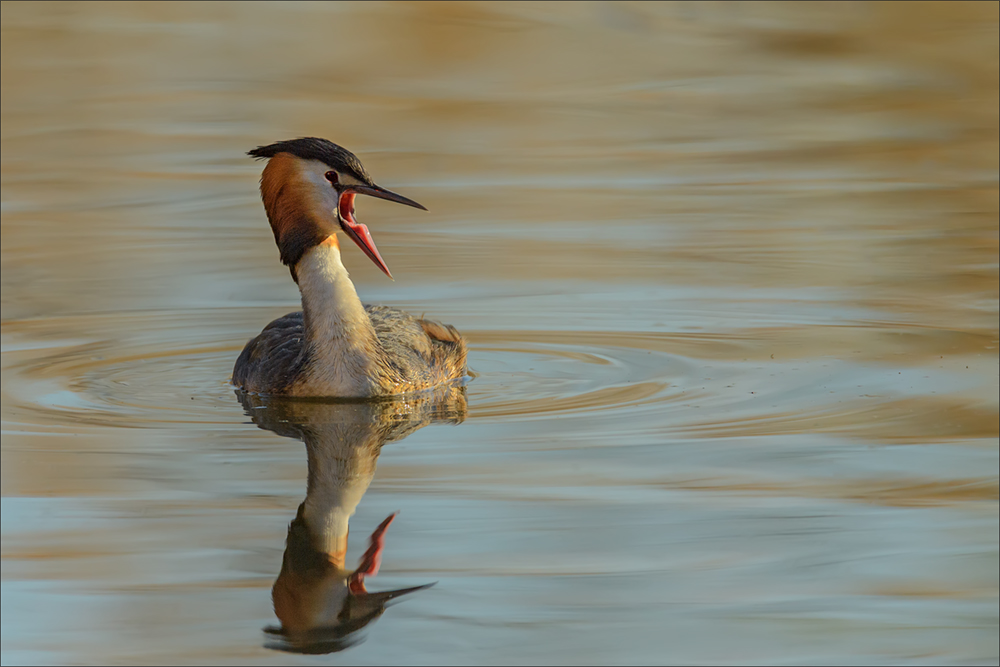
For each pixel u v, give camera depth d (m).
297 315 12.70
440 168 21.45
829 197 19.59
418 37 30.12
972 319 14.03
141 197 19.92
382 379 11.63
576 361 12.88
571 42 30.14
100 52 28.53
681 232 17.83
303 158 11.45
